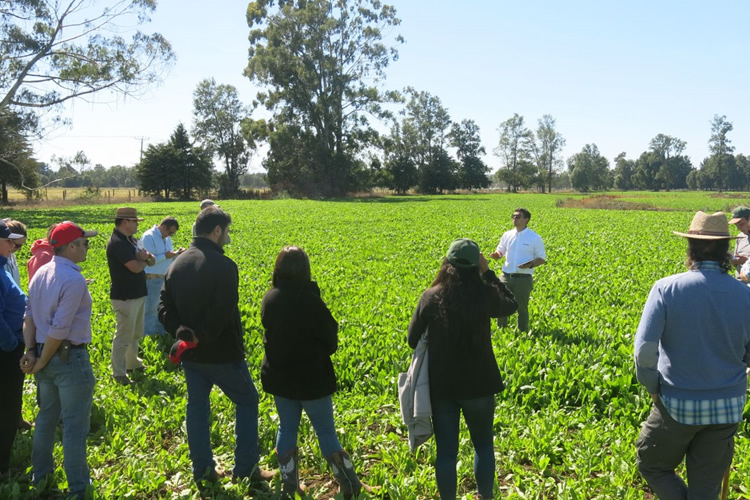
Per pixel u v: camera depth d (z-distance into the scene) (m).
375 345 7.66
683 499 3.44
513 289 8.44
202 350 4.29
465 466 4.52
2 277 4.52
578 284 12.81
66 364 4.08
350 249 19.28
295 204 55.81
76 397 4.13
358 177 83.62
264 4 73.12
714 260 3.31
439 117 114.00
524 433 5.11
